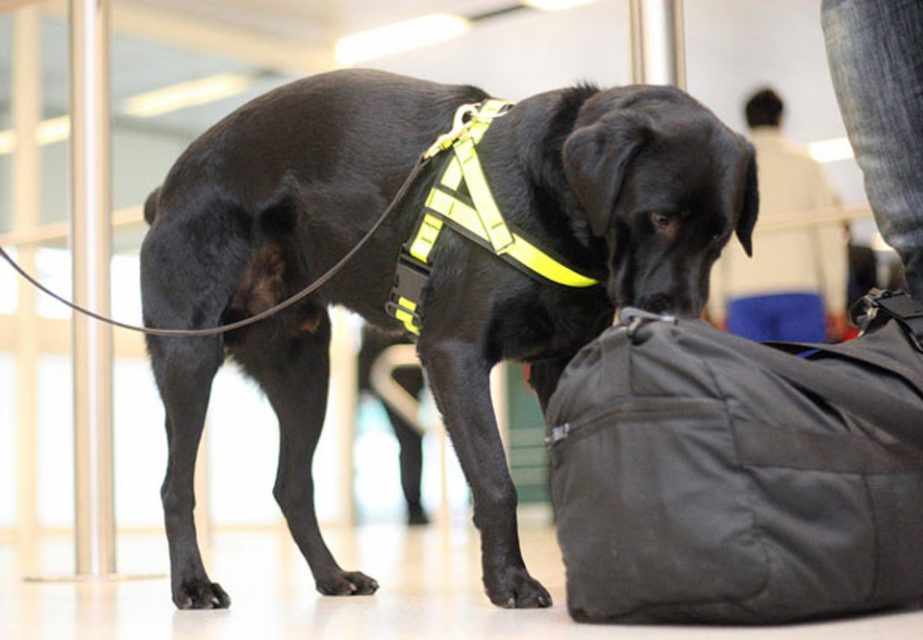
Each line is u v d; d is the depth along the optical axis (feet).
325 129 11.66
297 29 30.14
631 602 8.42
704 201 9.48
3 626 10.06
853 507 8.23
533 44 31.17
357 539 24.56
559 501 8.89
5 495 30.32
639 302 9.55
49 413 30.81
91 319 15.88
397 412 32.86
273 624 9.72
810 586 8.09
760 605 8.05
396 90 11.62
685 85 11.82
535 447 32.50
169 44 30.01
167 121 30.66
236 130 12.11
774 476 8.01
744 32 29.01
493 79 34.12
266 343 12.56
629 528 8.27
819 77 31.14
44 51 30.40
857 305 10.42
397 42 31.22
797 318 20.86
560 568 14.84
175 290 11.93
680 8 11.76
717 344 8.36
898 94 10.18
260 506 31.73
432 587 12.98
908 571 8.63
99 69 16.02
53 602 12.36
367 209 11.35
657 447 8.18
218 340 12.01
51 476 30.89
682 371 8.17
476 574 14.76
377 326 11.89
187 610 11.32
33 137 31.01
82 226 15.92
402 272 10.77
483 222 10.25
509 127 10.51
